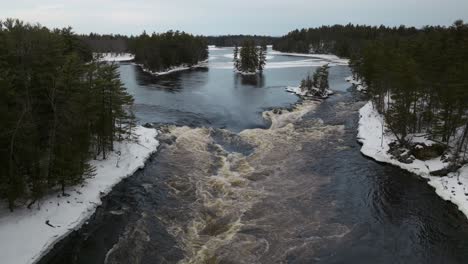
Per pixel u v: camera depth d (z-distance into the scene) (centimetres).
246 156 3731
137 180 3148
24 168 2431
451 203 2784
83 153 2872
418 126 4116
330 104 6194
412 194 2947
